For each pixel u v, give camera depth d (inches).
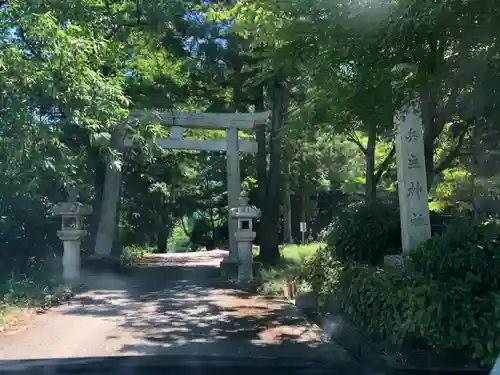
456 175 535.5
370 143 479.8
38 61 328.2
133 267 804.0
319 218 1550.2
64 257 541.6
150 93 667.4
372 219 357.1
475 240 222.2
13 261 566.9
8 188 434.3
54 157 389.1
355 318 281.7
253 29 285.1
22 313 369.4
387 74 204.1
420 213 293.1
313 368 168.1
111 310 403.5
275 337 307.7
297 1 205.2
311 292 397.7
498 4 173.0
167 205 1540.4
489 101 221.6
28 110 336.2
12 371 161.0
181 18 634.2
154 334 317.1
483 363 175.8
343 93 213.6
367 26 189.8
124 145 660.7
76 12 390.9
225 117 719.7
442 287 205.3
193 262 948.6
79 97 352.2
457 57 211.8
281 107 682.2
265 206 724.0
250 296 478.6
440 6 168.4
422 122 314.7
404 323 207.0
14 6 329.4
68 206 534.0
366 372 166.2
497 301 183.6
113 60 522.3
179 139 724.7
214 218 1975.9
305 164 962.1
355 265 323.3
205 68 682.2
